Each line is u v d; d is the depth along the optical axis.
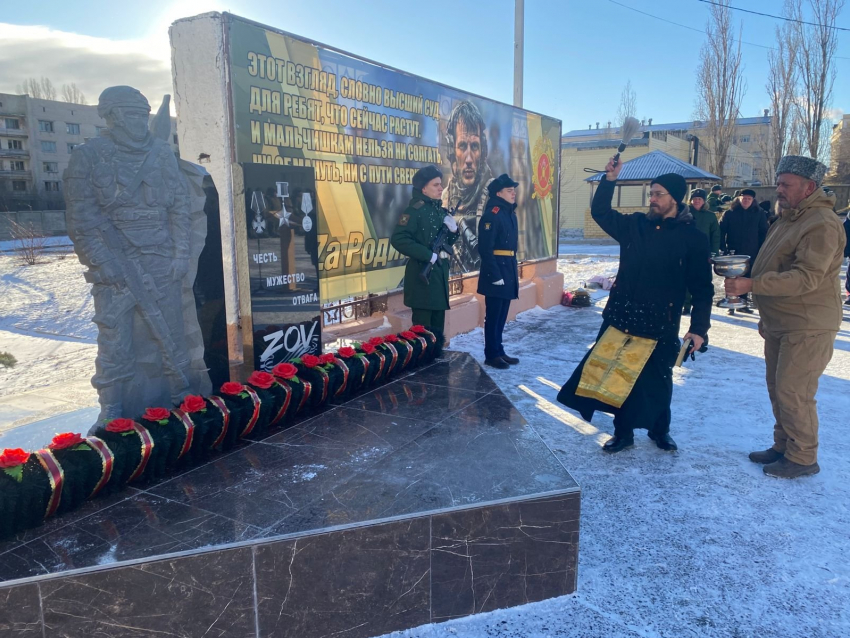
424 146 6.91
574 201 39.06
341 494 2.57
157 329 3.43
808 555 2.97
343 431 3.28
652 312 3.91
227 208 4.45
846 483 3.71
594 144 38.44
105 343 3.29
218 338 3.83
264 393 3.23
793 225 3.67
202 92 4.48
